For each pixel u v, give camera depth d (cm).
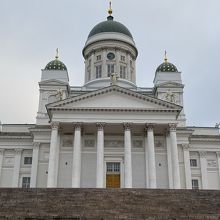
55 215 2902
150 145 5556
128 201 3294
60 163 5734
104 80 7688
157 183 5703
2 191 3409
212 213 3077
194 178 6650
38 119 6669
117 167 5797
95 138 5906
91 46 8250
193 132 6812
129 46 8300
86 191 3488
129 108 5672
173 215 2998
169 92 6881
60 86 6969
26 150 6700
